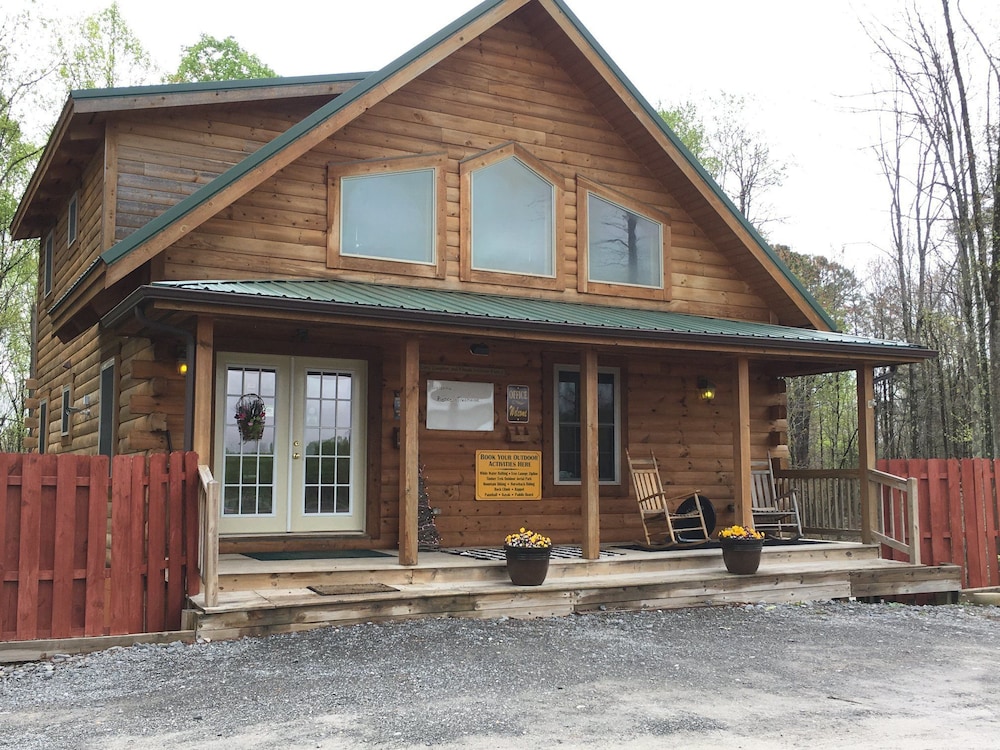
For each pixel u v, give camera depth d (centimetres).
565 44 1225
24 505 704
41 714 538
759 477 1363
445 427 1161
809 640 801
